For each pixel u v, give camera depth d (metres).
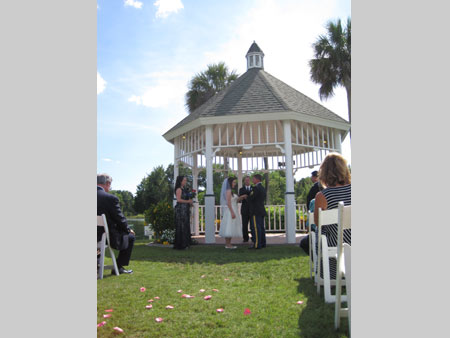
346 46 17.16
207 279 4.90
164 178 36.84
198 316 3.24
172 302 3.71
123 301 3.77
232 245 9.15
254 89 10.52
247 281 4.74
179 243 8.43
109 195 5.30
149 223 10.40
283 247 8.38
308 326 2.94
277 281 4.71
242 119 9.55
